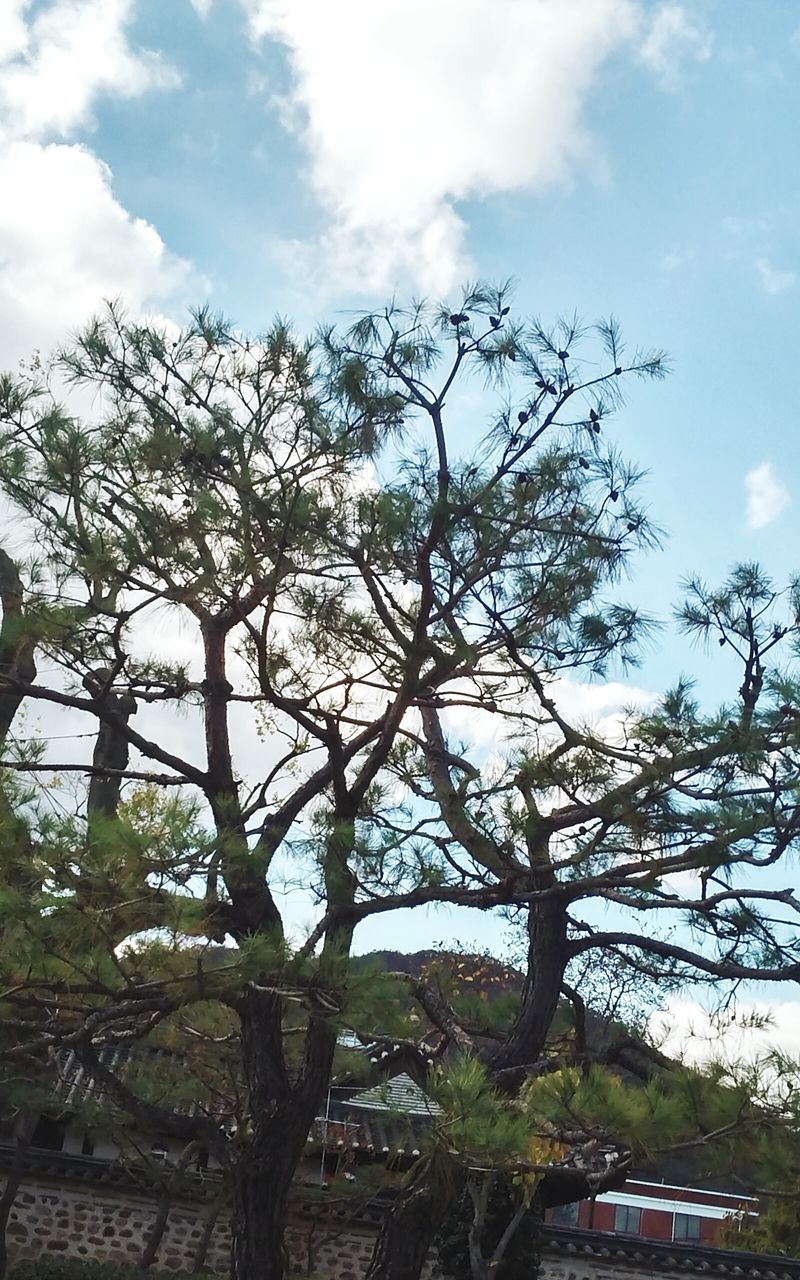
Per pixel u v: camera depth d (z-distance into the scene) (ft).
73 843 18.97
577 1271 47.85
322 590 24.16
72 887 19.02
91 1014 21.38
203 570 23.41
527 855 24.26
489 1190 29.04
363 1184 35.91
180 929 19.25
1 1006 21.84
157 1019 22.77
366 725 26.61
